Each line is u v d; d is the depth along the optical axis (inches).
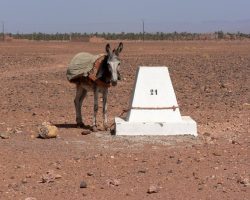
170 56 1657.2
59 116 665.0
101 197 338.6
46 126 521.0
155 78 529.7
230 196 338.6
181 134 523.2
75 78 560.4
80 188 356.8
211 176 380.8
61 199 335.9
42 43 2652.6
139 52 1871.3
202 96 839.1
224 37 4089.6
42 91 910.4
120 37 3991.1
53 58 1598.2
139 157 438.3
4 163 421.1
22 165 414.0
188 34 4416.8
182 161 423.2
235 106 724.7
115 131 527.8
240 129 561.0
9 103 775.7
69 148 473.7
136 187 358.0
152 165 412.8
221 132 546.0
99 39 3319.4
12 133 544.7
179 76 1124.5
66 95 860.0
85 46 2267.5
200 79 1069.1
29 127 582.6
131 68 1290.6
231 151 459.2
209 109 703.7
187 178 377.4
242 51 1898.4
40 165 415.5
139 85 529.7
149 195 341.7
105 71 533.3
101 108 725.3
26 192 349.4
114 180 365.7
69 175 387.5
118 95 859.4
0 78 1123.3
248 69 1229.7
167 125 521.3
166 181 370.6
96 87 542.3
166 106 528.4
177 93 881.5
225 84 959.6
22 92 898.7
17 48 2106.3
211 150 462.3
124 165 413.4
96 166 410.9
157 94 529.0
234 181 369.4
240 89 915.4
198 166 408.2
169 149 468.1
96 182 370.3
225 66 1312.7
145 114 526.9
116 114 671.8
